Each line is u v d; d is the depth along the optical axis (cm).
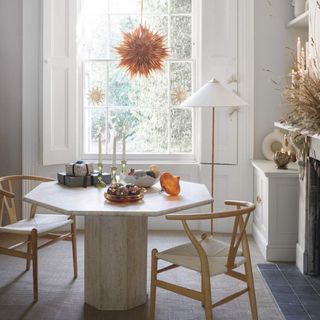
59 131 580
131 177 408
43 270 458
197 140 604
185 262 325
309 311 371
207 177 588
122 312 370
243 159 581
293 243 488
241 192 584
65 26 578
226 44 578
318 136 375
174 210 339
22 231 390
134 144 611
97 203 352
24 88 579
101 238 371
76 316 363
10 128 591
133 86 609
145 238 387
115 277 372
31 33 575
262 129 587
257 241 542
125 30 607
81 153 607
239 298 397
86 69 609
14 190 594
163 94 608
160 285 335
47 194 384
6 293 404
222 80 581
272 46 582
